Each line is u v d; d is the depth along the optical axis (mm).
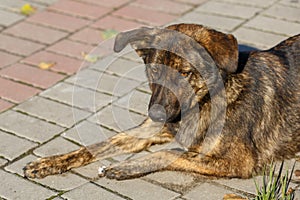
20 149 7359
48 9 10531
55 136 7578
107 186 6734
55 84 8625
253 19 9938
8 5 10719
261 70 6957
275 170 6973
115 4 10578
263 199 6117
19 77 8789
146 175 6871
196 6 10430
